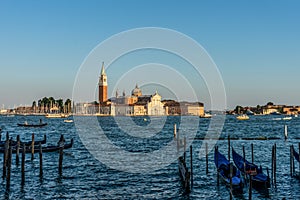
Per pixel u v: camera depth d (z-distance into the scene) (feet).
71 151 195.42
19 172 133.08
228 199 99.50
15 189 109.09
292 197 100.99
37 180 121.08
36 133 361.10
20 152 173.17
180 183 117.91
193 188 110.93
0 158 163.94
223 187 111.55
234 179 105.50
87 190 109.60
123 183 118.62
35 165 148.05
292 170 136.67
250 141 261.85
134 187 113.29
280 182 117.50
